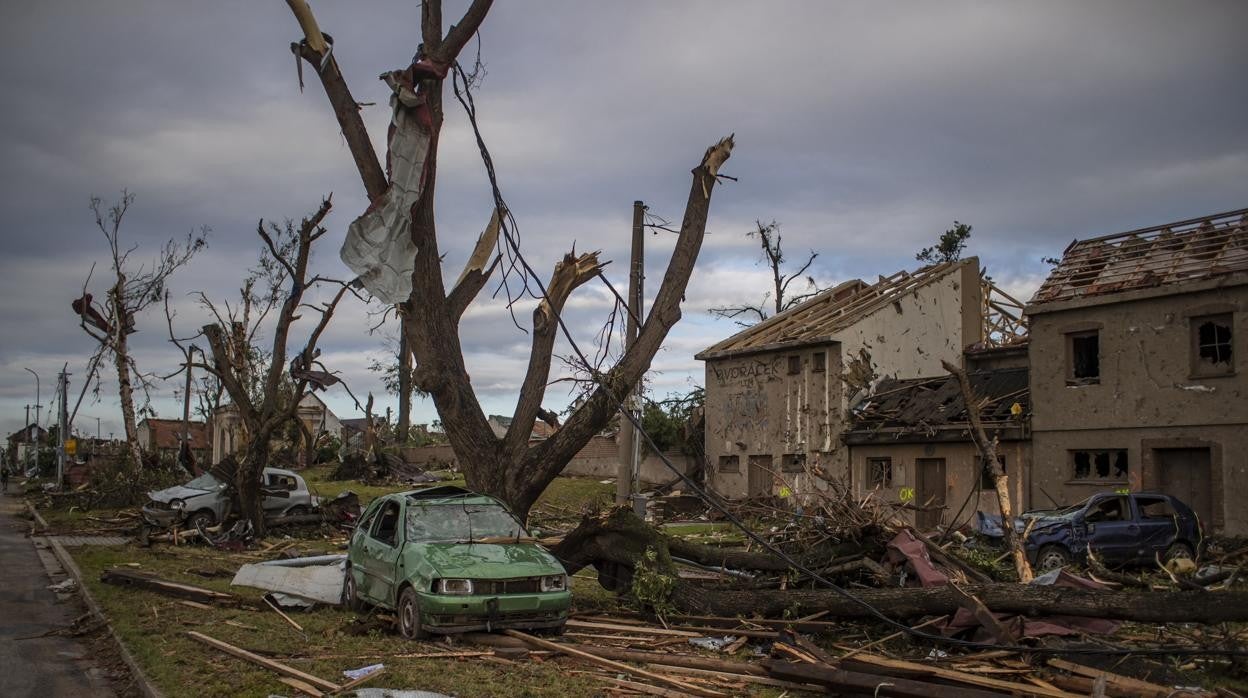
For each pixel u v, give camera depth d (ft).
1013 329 121.29
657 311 49.21
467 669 28.27
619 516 41.86
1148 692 24.02
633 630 35.45
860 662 27.68
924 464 94.17
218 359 76.54
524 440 49.14
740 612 36.91
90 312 123.75
